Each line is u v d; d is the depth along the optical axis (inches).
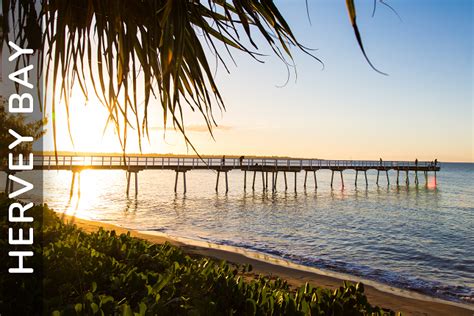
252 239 775.1
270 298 119.4
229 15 63.1
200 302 110.3
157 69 65.1
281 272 452.1
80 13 68.6
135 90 63.8
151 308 107.3
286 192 1972.2
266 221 1066.7
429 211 1393.9
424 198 1892.2
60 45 65.6
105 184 2605.8
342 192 2146.9
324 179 3592.5
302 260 584.4
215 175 4047.7
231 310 108.6
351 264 582.6
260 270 451.2
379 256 664.4
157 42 64.1
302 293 135.3
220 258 502.9
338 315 123.4
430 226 1043.9
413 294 414.9
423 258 658.8
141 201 1501.0
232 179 3368.6
